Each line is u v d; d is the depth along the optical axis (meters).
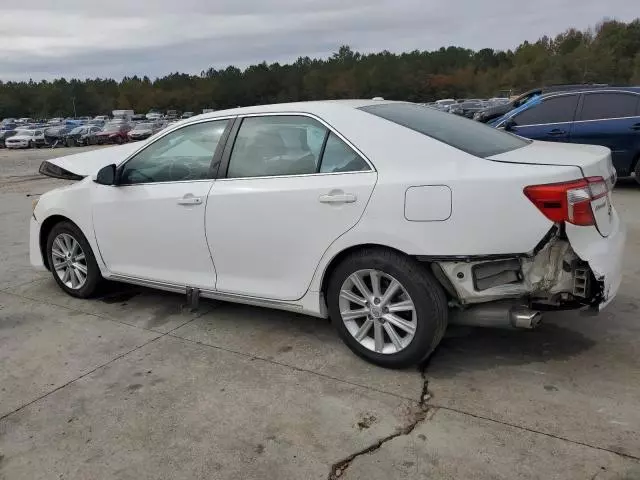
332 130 3.44
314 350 3.75
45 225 5.04
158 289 4.73
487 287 3.06
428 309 3.15
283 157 3.62
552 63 91.81
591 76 85.69
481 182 2.93
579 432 2.73
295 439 2.82
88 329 4.29
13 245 7.09
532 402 3.00
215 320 4.34
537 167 2.93
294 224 3.49
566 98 8.93
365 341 3.48
